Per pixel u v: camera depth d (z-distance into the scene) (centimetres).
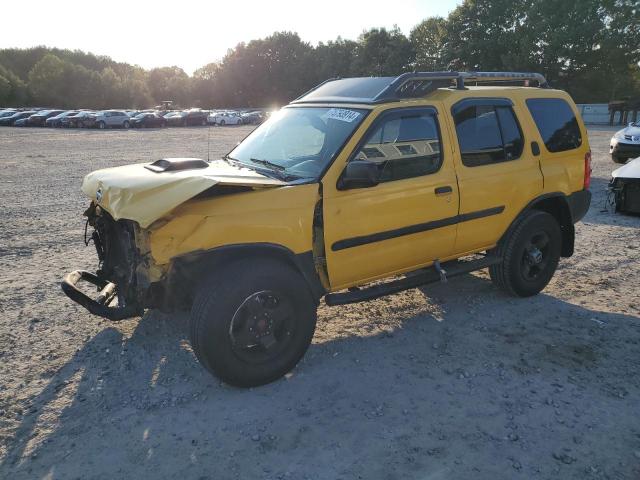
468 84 593
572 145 543
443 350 426
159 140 2873
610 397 358
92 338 442
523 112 506
